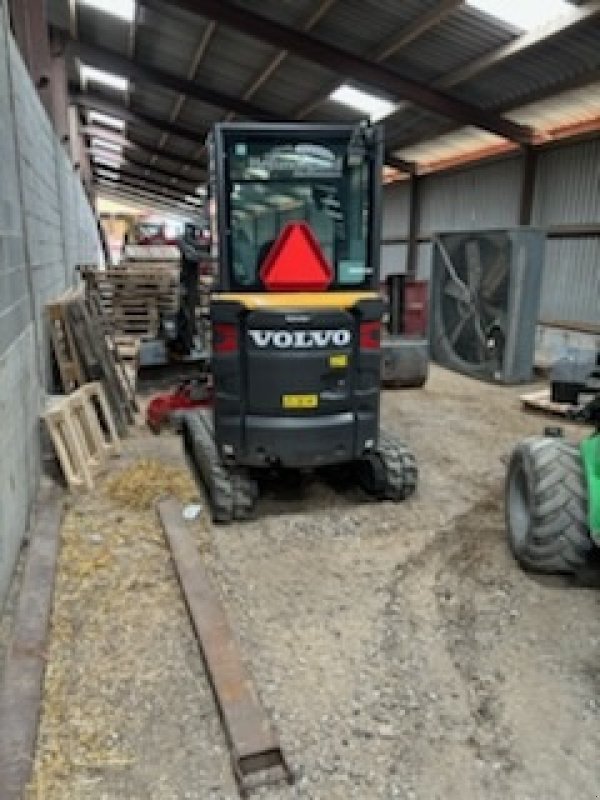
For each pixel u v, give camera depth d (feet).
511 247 25.31
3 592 9.11
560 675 8.03
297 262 11.91
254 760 6.38
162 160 67.72
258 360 11.88
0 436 9.50
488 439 18.39
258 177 12.17
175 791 6.20
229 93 37.22
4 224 10.77
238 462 12.41
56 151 24.12
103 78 41.83
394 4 21.90
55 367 17.75
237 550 11.34
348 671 8.05
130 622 8.91
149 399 22.35
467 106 29.25
